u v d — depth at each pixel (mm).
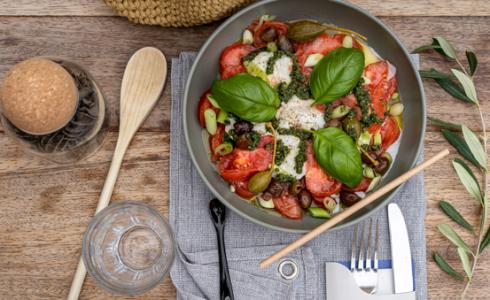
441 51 810
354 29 766
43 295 796
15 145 803
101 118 771
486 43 821
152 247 805
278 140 724
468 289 798
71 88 694
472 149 771
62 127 714
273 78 734
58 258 799
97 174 805
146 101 798
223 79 724
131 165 804
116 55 813
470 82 774
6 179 802
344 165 693
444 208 793
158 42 815
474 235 806
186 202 795
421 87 736
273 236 793
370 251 779
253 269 786
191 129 743
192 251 789
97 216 755
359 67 700
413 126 749
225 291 773
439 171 812
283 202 739
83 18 813
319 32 735
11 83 668
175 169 797
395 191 713
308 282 783
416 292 786
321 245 792
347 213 700
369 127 735
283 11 760
